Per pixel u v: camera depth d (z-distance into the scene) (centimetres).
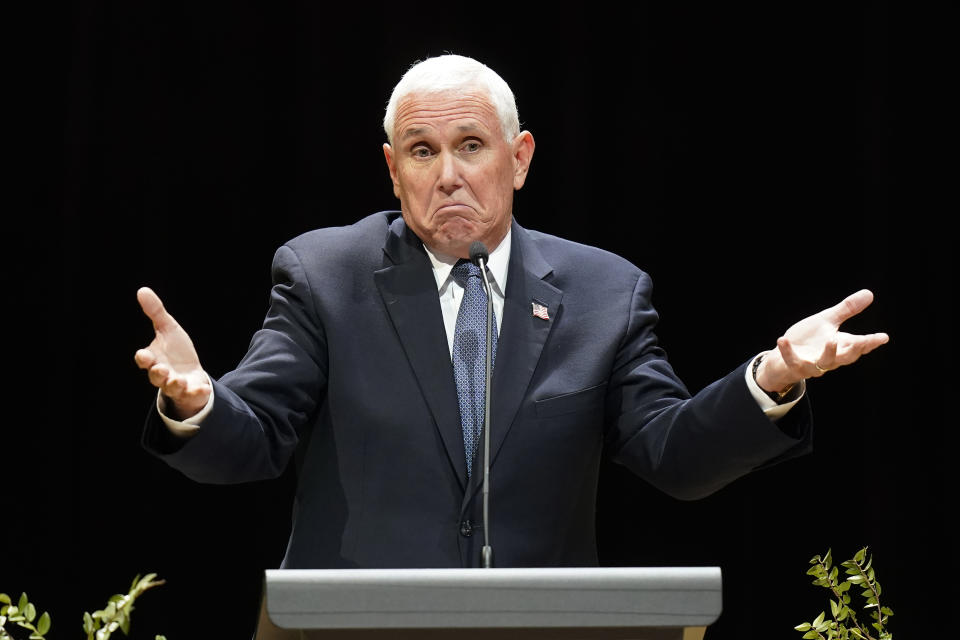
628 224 1703
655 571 534
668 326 1714
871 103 1709
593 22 1716
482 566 670
